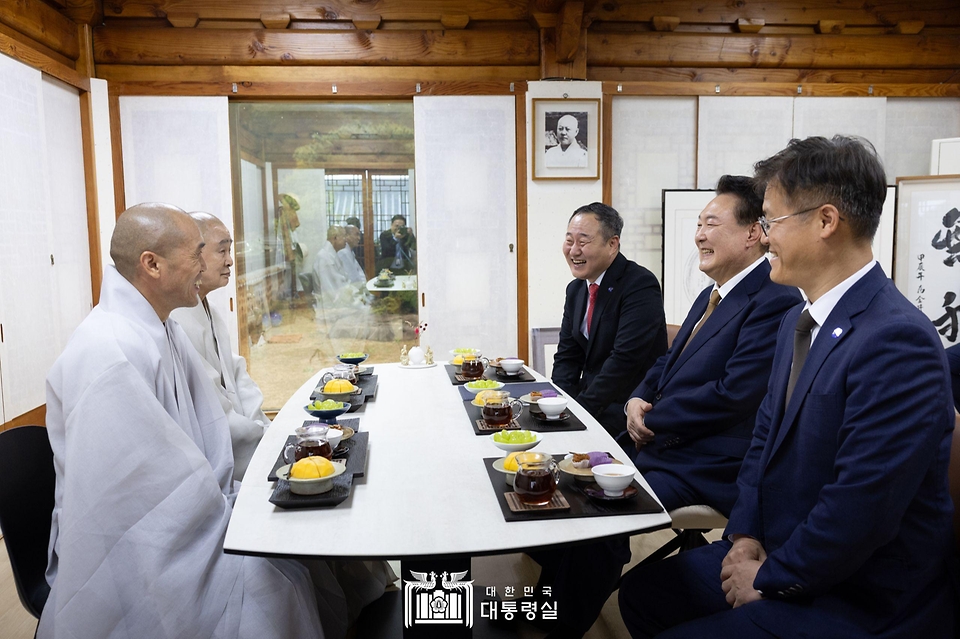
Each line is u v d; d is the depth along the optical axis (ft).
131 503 4.64
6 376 10.71
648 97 14.88
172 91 13.91
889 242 14.94
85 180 13.52
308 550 3.93
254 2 13.84
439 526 4.24
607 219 8.48
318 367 15.15
